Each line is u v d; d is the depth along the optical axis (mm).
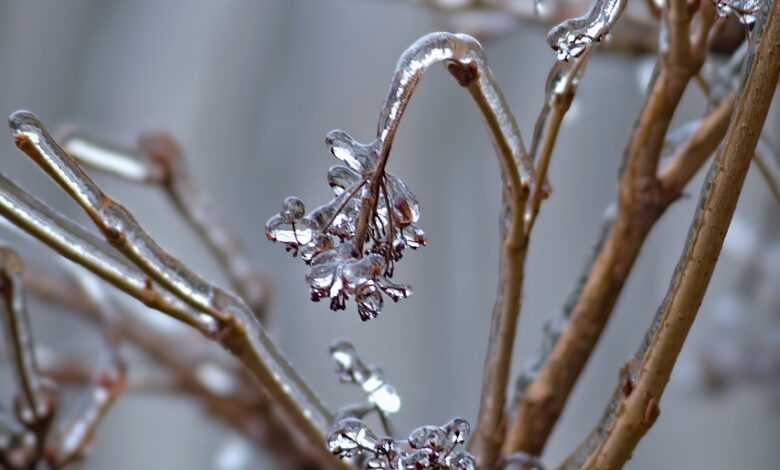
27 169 2461
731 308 2150
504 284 980
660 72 1006
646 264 2510
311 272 863
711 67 1045
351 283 859
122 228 915
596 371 2514
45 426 1067
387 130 875
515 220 954
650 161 1012
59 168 904
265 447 1506
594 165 2582
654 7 1021
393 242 879
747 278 2164
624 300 2520
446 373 2631
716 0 900
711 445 2518
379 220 876
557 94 937
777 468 2482
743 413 2496
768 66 892
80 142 1192
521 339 2592
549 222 2613
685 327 911
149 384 1544
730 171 900
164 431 2621
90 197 910
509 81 2578
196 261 2336
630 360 928
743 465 2494
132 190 2338
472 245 2639
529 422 1012
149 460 2621
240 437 1521
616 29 1236
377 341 2639
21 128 899
